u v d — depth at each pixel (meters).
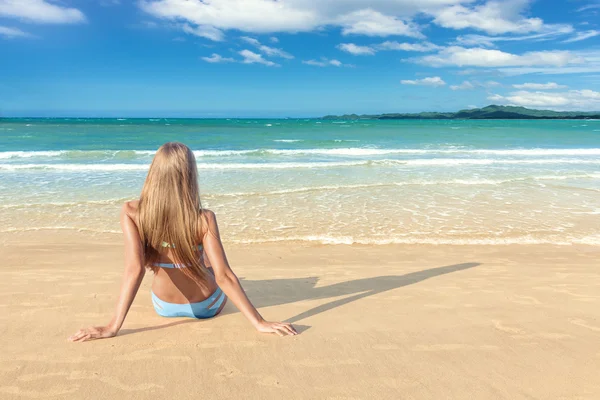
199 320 3.36
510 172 16.14
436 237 7.63
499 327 3.35
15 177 13.45
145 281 4.45
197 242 3.03
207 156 21.86
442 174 15.44
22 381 2.37
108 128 48.78
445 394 2.33
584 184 13.48
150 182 2.90
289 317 3.53
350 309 3.78
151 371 2.52
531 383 2.46
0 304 3.71
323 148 26.72
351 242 7.27
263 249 6.76
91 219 8.52
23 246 6.66
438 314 3.66
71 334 3.04
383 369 2.61
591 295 4.34
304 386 2.39
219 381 2.42
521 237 7.71
